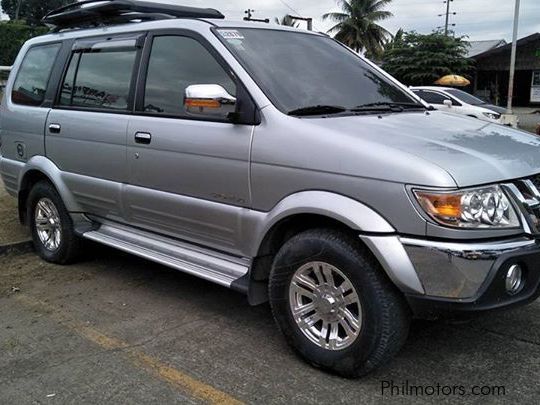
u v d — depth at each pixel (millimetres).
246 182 3639
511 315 4215
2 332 4051
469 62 38219
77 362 3607
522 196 3135
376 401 3143
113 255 5789
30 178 5672
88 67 5008
